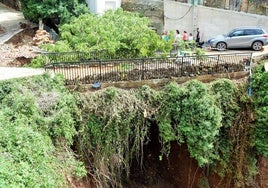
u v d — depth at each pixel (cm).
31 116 1041
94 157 1238
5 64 1510
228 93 1359
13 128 955
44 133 1051
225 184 1434
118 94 1244
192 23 2184
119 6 2169
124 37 1534
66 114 1120
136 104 1256
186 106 1258
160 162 1591
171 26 2239
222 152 1370
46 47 1563
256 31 1897
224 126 1357
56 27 2095
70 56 1438
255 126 1359
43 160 934
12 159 862
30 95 1088
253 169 1398
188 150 1376
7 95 1098
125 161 1323
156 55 1518
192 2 2212
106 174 1265
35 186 837
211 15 2122
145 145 1519
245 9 2109
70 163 1095
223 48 1927
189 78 1395
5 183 773
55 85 1202
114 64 1327
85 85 1270
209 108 1234
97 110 1216
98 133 1227
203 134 1241
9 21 2362
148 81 1341
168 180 1589
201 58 1423
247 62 1477
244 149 1387
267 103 1338
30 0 2027
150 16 2259
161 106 1283
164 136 1289
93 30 1623
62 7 1948
